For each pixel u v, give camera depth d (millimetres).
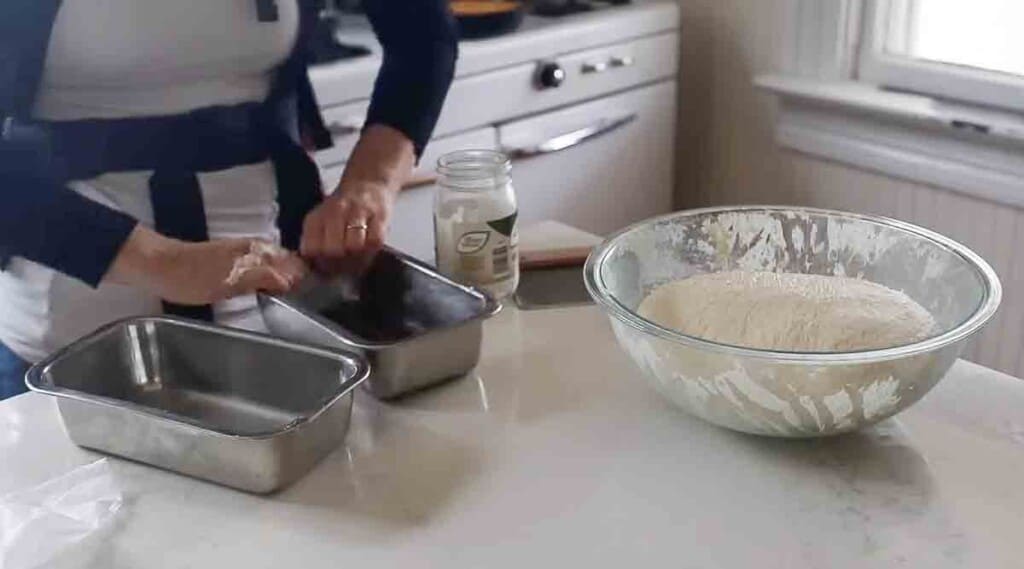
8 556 755
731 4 2191
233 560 750
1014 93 1832
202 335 948
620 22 2088
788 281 956
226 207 1185
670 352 838
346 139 1723
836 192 2107
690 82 2330
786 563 737
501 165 1120
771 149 2205
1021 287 1874
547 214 2094
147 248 1006
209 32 1120
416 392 958
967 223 1915
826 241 1016
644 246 1013
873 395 811
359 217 1103
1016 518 779
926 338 836
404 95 1267
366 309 1104
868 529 770
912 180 1968
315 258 1074
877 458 852
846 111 2012
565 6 2123
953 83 1910
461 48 1850
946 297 929
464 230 1100
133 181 1140
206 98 1156
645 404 938
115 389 952
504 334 1071
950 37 1961
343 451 874
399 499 813
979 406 921
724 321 893
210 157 1156
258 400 951
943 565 732
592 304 1132
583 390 962
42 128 1109
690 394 857
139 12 1083
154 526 787
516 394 958
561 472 842
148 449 847
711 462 852
